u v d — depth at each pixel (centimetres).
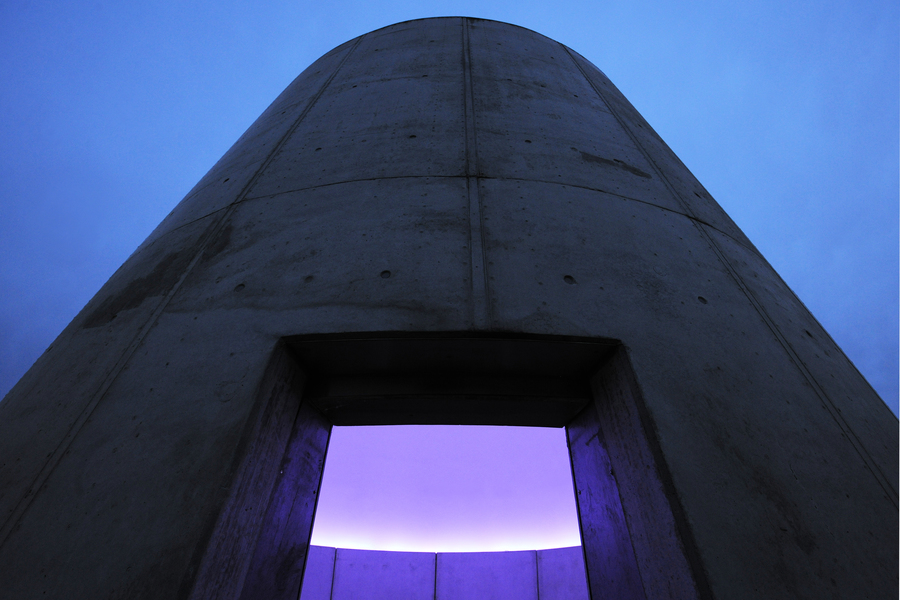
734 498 170
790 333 258
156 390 202
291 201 284
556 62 471
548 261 240
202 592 150
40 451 196
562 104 388
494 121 342
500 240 246
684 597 157
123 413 198
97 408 204
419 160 298
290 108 412
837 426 216
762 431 197
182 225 312
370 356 226
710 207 342
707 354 220
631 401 201
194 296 243
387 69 425
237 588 170
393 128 334
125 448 185
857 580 161
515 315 213
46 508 174
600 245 255
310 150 328
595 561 242
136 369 215
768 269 323
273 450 203
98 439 192
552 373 243
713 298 253
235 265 253
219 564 160
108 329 248
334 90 407
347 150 317
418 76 404
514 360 230
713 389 206
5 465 196
